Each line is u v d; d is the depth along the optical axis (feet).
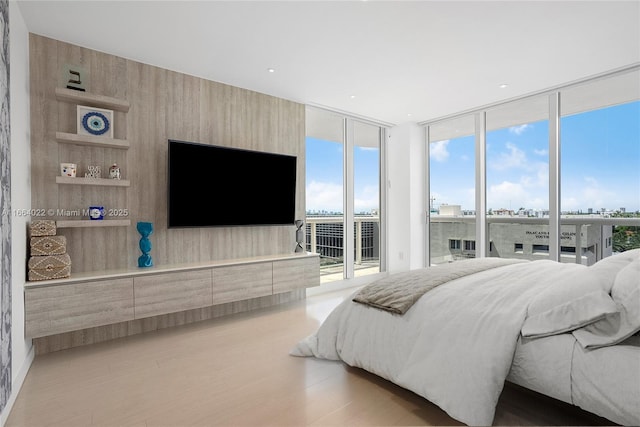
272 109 13.44
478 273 7.59
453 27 8.63
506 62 10.62
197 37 9.08
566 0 7.50
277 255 13.15
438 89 12.90
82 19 8.17
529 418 5.65
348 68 11.04
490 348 5.27
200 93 11.62
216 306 11.71
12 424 5.66
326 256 15.92
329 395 6.48
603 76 11.62
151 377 7.27
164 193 10.83
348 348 7.27
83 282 8.34
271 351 8.65
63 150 9.12
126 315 8.97
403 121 17.53
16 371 6.79
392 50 9.84
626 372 4.42
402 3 7.64
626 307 4.74
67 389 6.80
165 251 10.86
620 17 8.13
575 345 4.87
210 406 6.14
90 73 9.59
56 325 7.95
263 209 12.77
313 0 7.54
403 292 6.87
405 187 17.76
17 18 7.45
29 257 8.29
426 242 17.97
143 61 10.41
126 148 9.95
